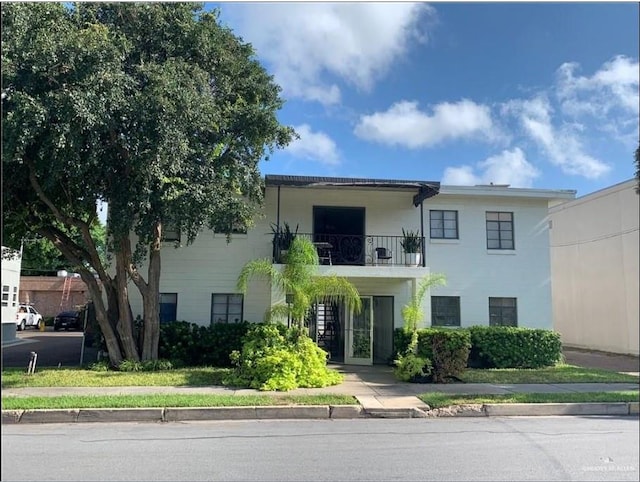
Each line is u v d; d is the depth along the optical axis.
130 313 13.98
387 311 17.28
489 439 7.39
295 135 13.78
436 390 11.16
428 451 6.71
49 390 10.40
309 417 9.09
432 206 17.77
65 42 9.95
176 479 5.52
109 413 8.65
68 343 23.12
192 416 8.81
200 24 12.47
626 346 20.27
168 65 11.20
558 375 13.45
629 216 20.34
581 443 7.16
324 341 17.52
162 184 11.20
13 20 9.98
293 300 12.80
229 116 13.04
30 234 14.08
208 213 11.99
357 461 6.23
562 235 24.31
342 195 17.52
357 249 17.27
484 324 17.36
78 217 13.86
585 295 22.62
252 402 9.32
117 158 11.63
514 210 18.03
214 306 16.53
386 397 10.29
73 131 10.01
